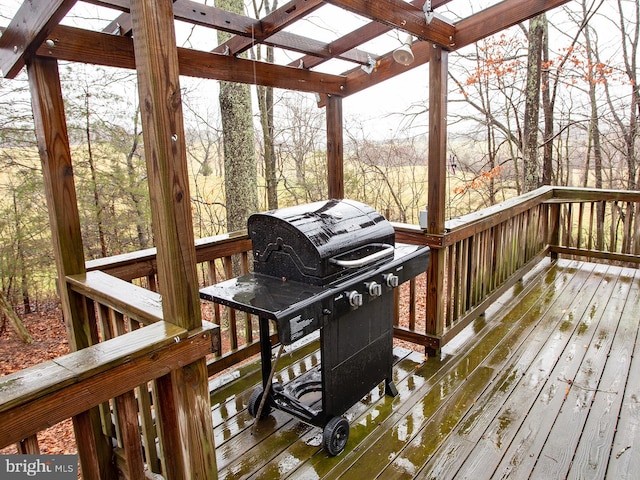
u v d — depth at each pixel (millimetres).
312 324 1792
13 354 7258
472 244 3385
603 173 9562
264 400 2264
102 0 1947
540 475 1913
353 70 3500
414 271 2445
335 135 3641
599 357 2986
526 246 4680
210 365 2750
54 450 4344
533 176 7926
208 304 7949
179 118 1261
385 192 10820
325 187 10078
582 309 3855
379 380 2428
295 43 2865
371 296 2088
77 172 7320
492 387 2660
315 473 1978
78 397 1159
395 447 2137
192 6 2340
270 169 9328
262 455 2111
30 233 7359
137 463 1480
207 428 1517
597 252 5070
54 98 1943
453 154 9281
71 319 2010
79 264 2041
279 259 2098
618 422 2271
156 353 1316
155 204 1308
